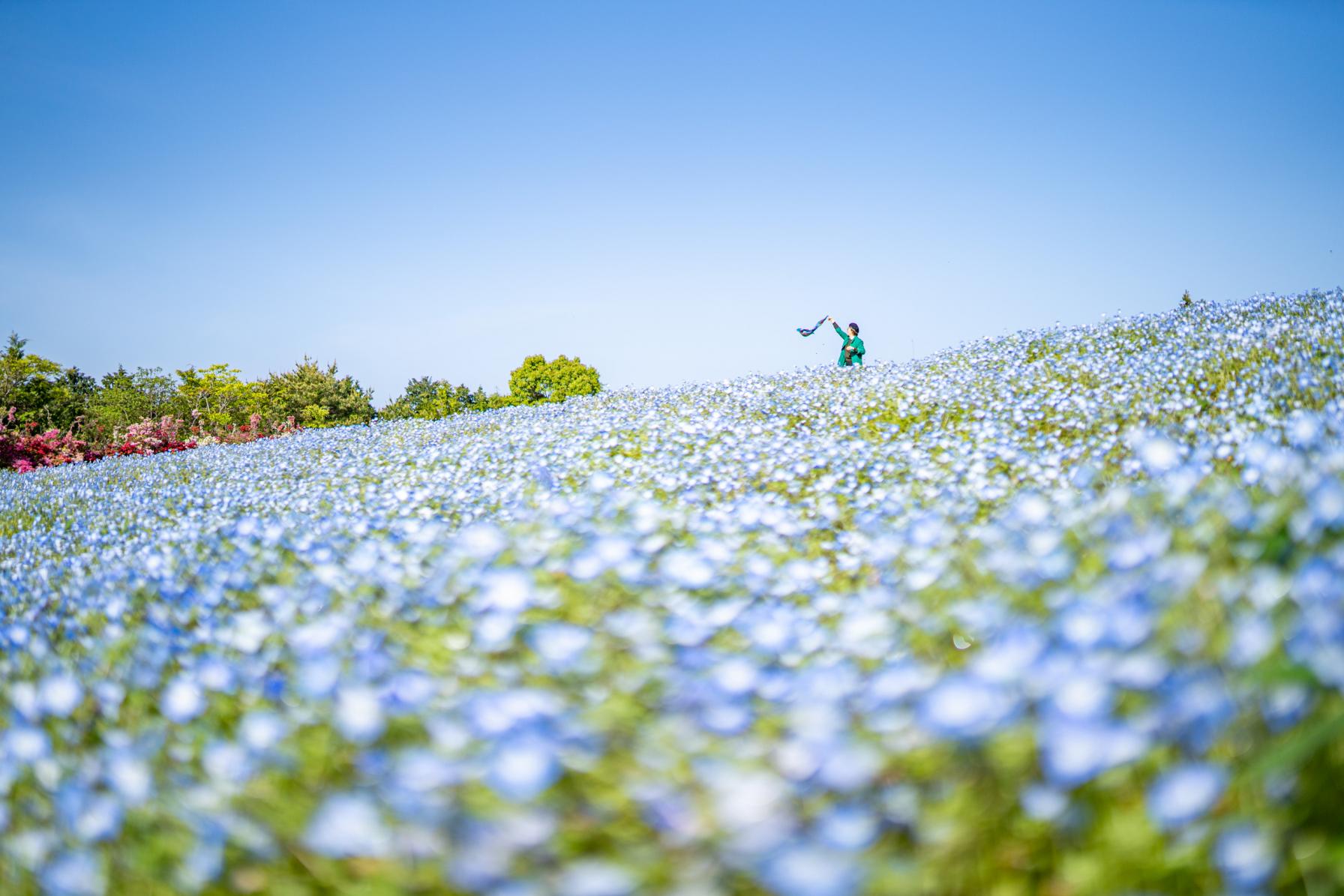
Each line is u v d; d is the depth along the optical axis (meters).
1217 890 1.33
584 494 4.84
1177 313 13.08
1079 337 12.39
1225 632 1.73
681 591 2.65
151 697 2.50
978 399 8.91
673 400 12.66
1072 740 1.41
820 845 1.37
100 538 6.69
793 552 3.51
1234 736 1.49
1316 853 1.35
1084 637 1.76
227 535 4.86
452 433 13.27
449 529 4.79
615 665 2.10
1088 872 1.36
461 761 1.65
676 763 1.62
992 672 1.71
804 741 1.61
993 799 1.47
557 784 1.61
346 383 35.38
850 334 16.97
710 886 1.40
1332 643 1.49
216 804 1.78
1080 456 5.36
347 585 3.15
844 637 2.26
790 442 7.23
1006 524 3.07
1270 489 3.00
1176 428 5.83
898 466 5.66
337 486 8.51
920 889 1.37
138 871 1.68
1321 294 12.52
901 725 1.62
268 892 1.61
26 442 20.47
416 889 1.48
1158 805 1.32
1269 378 6.98
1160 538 2.24
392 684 1.97
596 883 1.40
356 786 1.80
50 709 2.42
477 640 2.30
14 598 4.41
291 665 2.51
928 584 2.57
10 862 1.79
